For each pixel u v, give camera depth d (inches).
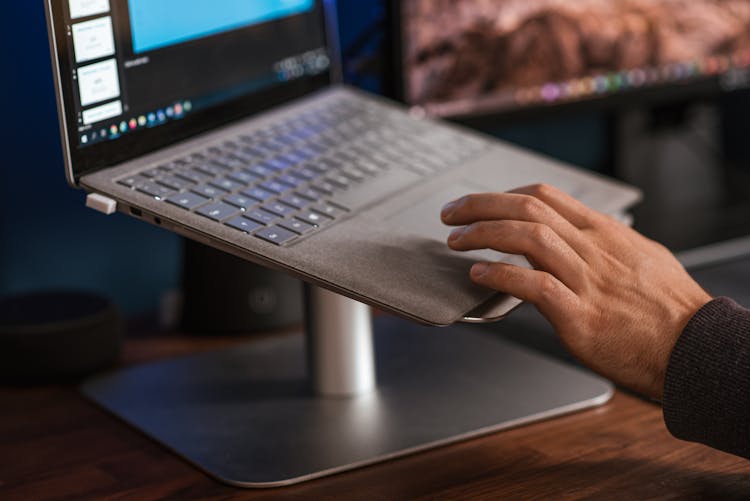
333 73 36.3
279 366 32.3
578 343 24.0
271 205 26.2
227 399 29.7
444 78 40.1
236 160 28.5
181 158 27.7
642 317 24.0
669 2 44.5
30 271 38.0
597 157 50.8
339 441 26.5
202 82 29.7
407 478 24.9
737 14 46.4
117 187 25.2
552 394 29.3
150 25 27.7
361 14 39.2
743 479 24.4
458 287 24.1
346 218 26.7
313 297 29.2
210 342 35.6
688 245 41.6
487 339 33.9
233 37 31.0
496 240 24.4
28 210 37.6
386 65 39.3
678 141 48.8
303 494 24.2
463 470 25.2
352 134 32.7
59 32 24.7
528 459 25.7
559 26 42.0
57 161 37.9
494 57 40.9
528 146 48.4
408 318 23.1
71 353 31.3
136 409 29.2
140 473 25.6
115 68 26.5
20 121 36.9
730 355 22.5
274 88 33.0
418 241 26.0
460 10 39.8
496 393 29.5
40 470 26.0
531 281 23.7
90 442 27.5
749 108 52.2
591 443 26.6
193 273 35.8
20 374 31.1
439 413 28.1
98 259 39.4
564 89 42.8
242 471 25.1
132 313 40.6
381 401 29.1
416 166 31.3
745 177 50.6
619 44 43.6
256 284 35.8
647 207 48.2
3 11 35.9
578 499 23.6
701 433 22.9
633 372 24.0
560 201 26.2
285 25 33.5
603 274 24.5
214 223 24.6
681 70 45.6
